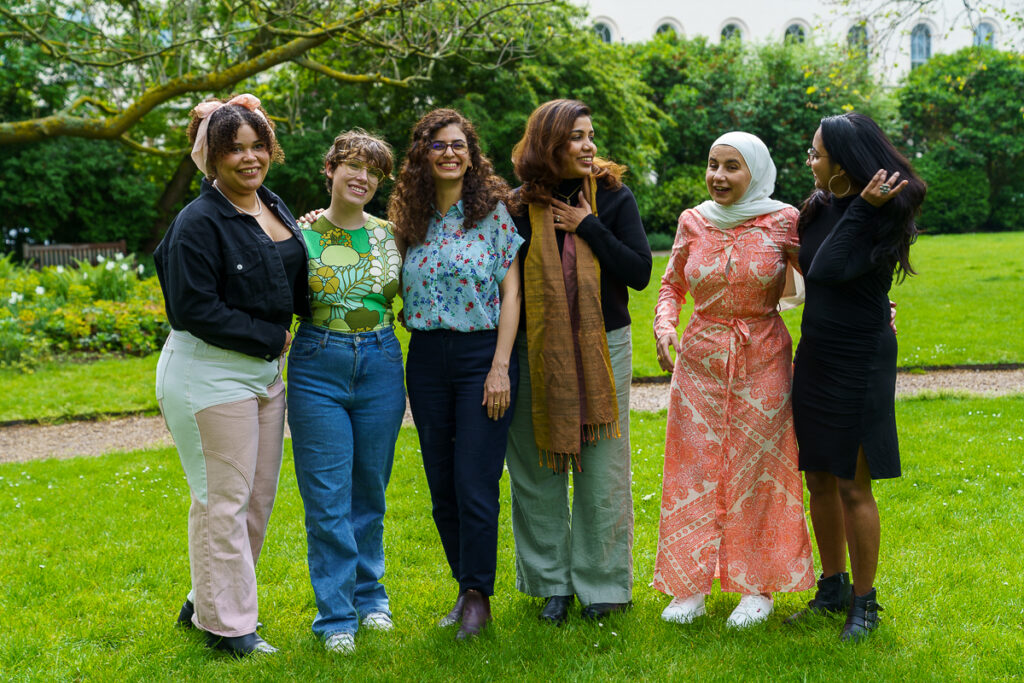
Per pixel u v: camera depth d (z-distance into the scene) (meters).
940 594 3.26
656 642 2.89
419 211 2.94
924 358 8.54
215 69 11.98
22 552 4.08
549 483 3.14
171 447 6.29
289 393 2.93
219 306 2.75
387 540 4.16
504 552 3.95
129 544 4.16
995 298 11.88
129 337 10.15
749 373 3.06
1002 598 3.21
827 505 3.03
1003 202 29.17
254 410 2.91
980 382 7.60
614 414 3.02
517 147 3.11
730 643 2.87
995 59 26.66
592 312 2.98
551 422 2.97
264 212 2.96
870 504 2.88
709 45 28.56
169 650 2.92
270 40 12.60
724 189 3.05
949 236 24.62
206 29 12.95
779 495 3.07
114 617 3.29
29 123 12.23
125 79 12.91
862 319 2.82
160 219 19.31
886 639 2.85
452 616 3.05
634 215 3.08
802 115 25.58
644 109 19.36
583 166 3.00
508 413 2.99
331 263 2.91
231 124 2.75
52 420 7.37
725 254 3.04
